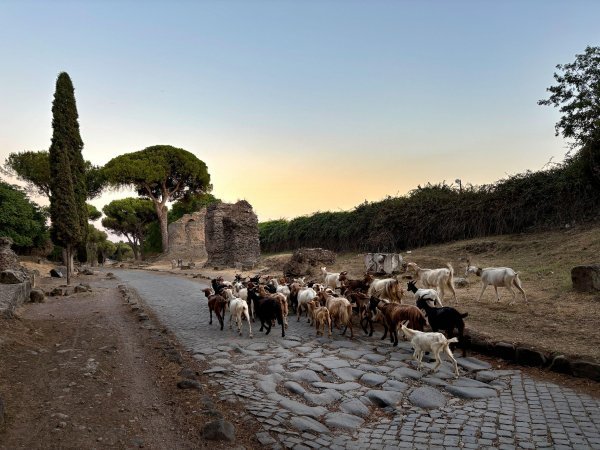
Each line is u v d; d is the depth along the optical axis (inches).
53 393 306.8
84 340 472.4
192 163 2593.5
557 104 887.7
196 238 2439.7
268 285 669.9
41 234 1900.8
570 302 501.4
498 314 487.8
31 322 558.9
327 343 451.5
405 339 450.6
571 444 227.1
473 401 291.6
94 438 241.8
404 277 789.9
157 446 237.0
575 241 807.7
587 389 306.8
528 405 280.5
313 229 1726.1
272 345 453.4
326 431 254.5
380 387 321.4
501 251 901.8
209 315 656.4
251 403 296.5
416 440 240.1
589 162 856.9
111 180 2338.8
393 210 1343.5
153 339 482.0
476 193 1168.8
